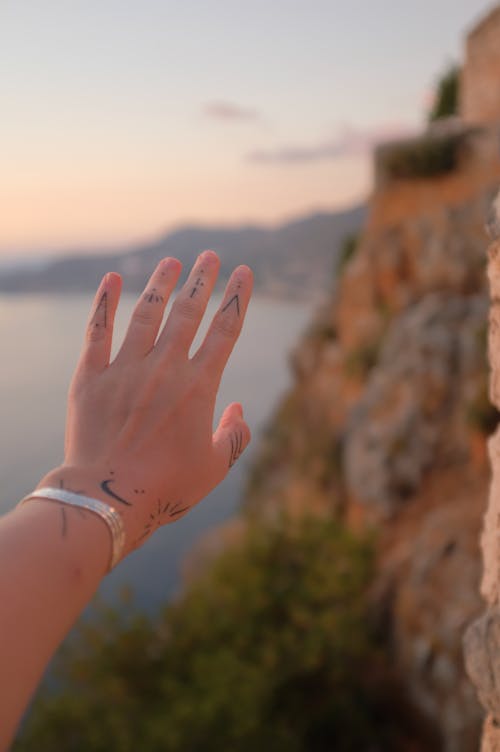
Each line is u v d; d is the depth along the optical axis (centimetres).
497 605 117
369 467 1414
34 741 873
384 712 950
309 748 910
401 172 1819
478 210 1593
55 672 944
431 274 1689
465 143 1650
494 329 116
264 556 1005
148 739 828
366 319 1894
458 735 822
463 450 1299
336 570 989
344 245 2819
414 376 1420
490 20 1570
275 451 2506
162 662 958
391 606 1027
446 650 885
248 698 823
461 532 1025
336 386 2000
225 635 962
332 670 927
